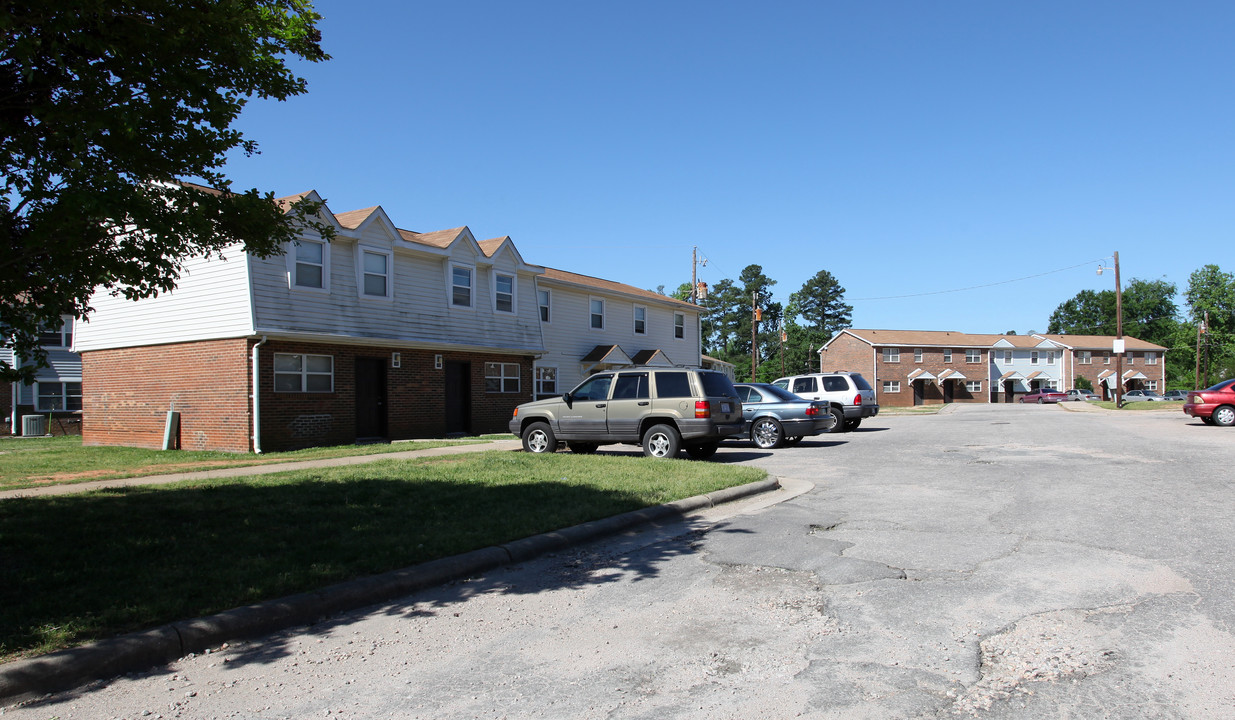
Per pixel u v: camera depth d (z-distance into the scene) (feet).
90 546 20.72
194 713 11.77
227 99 21.68
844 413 71.61
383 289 63.05
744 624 15.55
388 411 62.54
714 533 24.52
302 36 23.86
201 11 20.25
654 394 43.57
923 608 16.16
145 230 18.98
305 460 45.21
